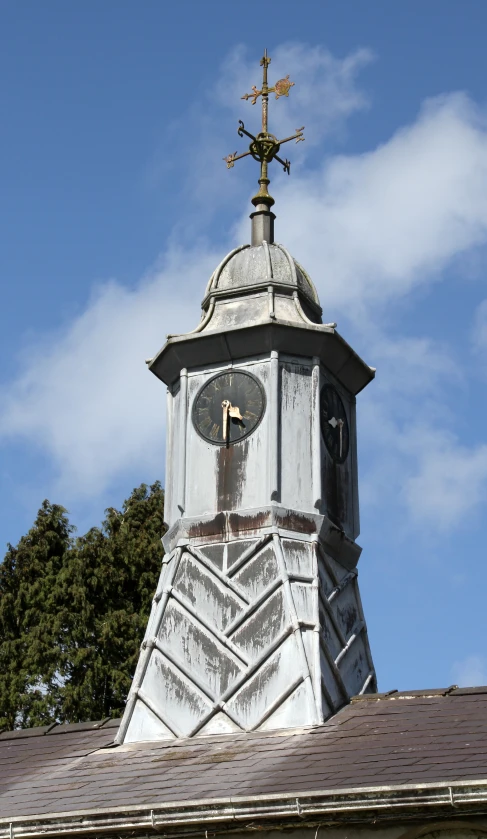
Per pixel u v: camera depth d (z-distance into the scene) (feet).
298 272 80.59
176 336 78.07
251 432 75.56
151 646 72.64
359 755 61.05
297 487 74.79
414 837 55.83
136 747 69.72
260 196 83.41
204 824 58.34
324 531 74.38
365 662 74.95
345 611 74.64
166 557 75.72
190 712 70.28
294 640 69.92
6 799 65.05
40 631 128.77
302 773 59.93
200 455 76.23
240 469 75.10
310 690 68.39
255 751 65.16
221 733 69.10
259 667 69.97
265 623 70.95
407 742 61.72
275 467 74.23
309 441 75.97
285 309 78.18
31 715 124.98
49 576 135.13
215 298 79.46
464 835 55.26
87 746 71.67
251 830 57.98
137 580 135.74
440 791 54.49
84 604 131.13
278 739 66.39
